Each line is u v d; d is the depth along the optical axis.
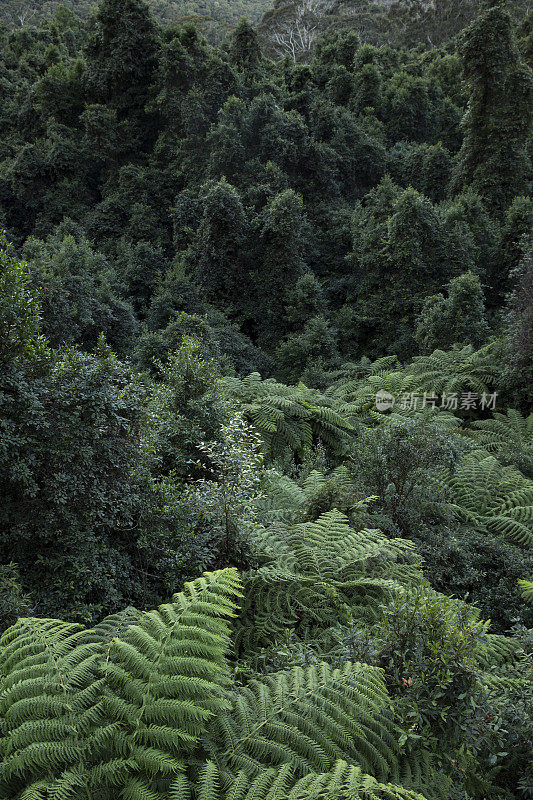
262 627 3.58
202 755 2.05
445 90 43.19
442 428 6.05
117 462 3.71
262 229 24.98
